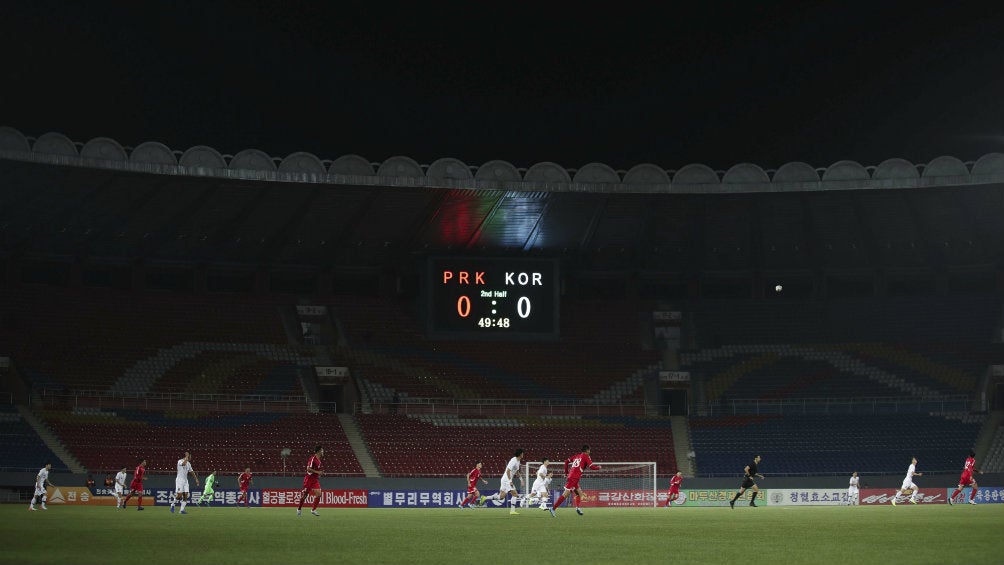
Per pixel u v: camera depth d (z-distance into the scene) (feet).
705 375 216.54
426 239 212.84
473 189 185.37
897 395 207.00
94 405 186.60
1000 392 205.98
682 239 215.10
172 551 53.62
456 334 206.80
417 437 192.95
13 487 160.35
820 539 63.00
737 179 190.39
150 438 179.11
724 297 234.79
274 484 167.22
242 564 46.42
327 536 66.54
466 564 46.62
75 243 205.87
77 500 155.74
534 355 220.23
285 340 214.48
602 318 230.48
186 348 205.36
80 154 168.25
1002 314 220.64
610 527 78.59
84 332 202.39
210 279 224.12
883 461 188.34
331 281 227.81
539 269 211.61
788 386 211.82
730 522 87.86
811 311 229.04
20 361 190.80
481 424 199.41
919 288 230.48
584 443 194.59
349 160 181.68
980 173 182.19
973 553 52.11
